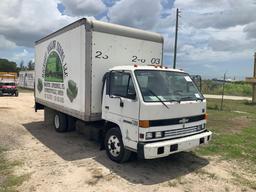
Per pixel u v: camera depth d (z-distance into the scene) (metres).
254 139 9.16
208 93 38.88
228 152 7.52
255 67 26.62
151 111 5.39
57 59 8.76
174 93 6.04
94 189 5.02
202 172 5.98
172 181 5.45
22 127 10.62
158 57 8.09
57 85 8.85
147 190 5.02
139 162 6.48
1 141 8.30
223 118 14.12
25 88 51.09
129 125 5.70
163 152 5.40
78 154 7.07
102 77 6.95
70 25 7.64
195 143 6.00
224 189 5.17
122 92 6.00
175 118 5.75
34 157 6.82
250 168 6.33
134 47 7.50
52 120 10.48
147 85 5.77
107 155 6.74
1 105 19.14
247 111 18.06
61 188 5.05
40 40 10.51
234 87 41.22
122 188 5.08
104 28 6.93
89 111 6.86
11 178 5.48
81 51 7.02
